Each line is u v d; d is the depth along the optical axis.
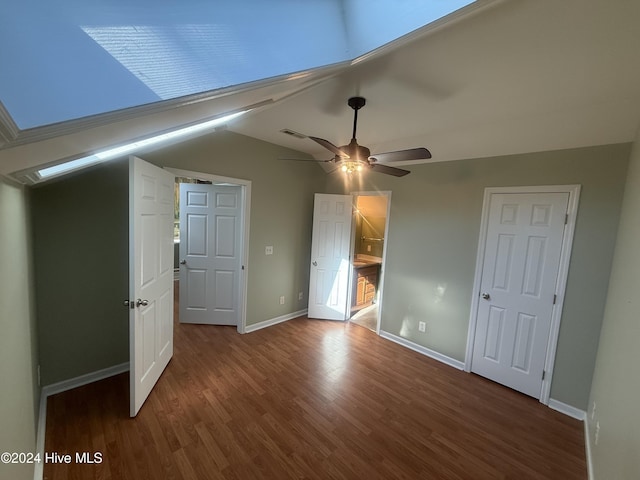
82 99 0.65
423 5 1.11
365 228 5.54
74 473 1.61
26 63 0.58
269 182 3.62
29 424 1.46
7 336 1.08
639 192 1.61
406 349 3.41
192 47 0.85
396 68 1.58
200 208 3.61
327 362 3.02
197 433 1.95
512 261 2.68
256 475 1.67
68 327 2.32
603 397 1.81
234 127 2.96
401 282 3.51
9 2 0.56
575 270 2.35
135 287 2.00
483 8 1.02
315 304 4.21
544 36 1.22
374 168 2.30
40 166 1.13
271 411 2.21
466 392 2.62
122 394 2.31
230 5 0.95
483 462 1.85
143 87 0.75
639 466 1.05
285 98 1.93
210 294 3.73
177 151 2.77
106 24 0.68
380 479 1.69
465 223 2.97
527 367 2.61
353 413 2.25
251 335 3.55
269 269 3.78
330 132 2.87
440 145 2.87
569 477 1.77
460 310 3.04
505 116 2.20
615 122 1.97
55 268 2.23
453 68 1.54
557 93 1.78
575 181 2.32
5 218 1.11
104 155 1.69
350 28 1.41
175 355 2.98
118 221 2.51
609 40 1.22
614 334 1.76
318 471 1.72
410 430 2.10
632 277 1.53
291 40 1.17
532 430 2.16
